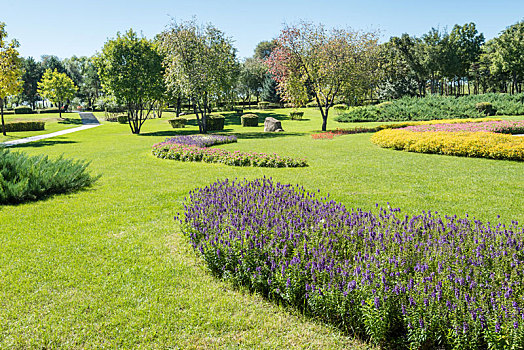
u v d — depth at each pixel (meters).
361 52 28.25
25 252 5.38
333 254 4.18
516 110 35.06
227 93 29.22
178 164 13.91
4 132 32.34
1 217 7.16
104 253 5.38
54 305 3.95
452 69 62.31
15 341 3.34
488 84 76.31
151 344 3.31
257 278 4.04
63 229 6.46
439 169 11.52
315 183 9.95
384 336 3.15
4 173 9.26
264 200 6.08
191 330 3.51
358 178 10.48
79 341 3.36
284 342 3.35
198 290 4.29
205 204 5.96
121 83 30.05
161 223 6.77
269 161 13.16
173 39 26.34
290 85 29.30
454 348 2.81
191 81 26.67
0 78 29.22
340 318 3.53
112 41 29.77
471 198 8.12
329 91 29.38
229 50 28.05
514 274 3.53
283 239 4.31
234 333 3.48
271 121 30.98
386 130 19.42
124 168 13.12
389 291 3.16
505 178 10.02
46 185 8.99
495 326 2.68
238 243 4.39
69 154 17.44
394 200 8.04
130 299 4.06
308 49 28.45
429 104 40.62
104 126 44.44
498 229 4.75
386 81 62.50
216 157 14.24
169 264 4.99
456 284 3.23
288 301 3.89
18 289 4.28
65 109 85.81
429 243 4.25
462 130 19.91
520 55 56.62
